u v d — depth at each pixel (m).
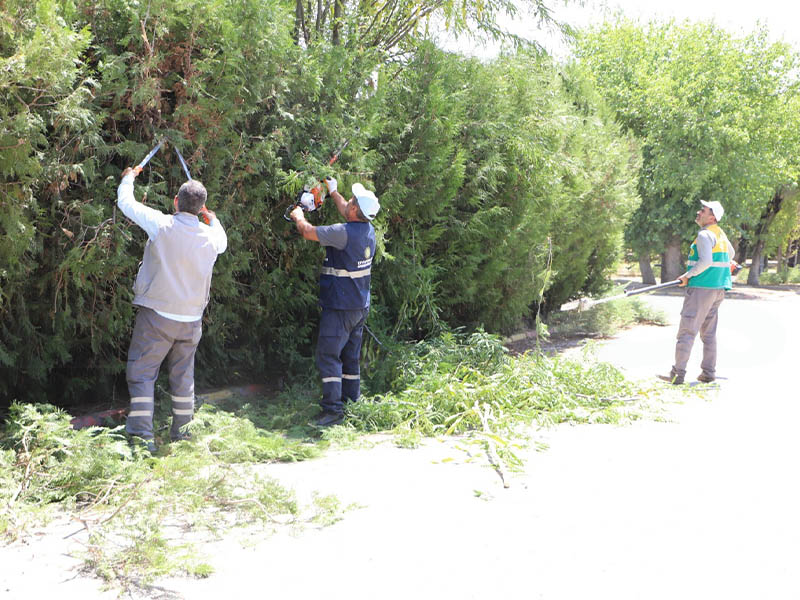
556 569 3.10
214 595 2.81
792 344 11.00
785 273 38.12
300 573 3.03
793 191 32.88
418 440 5.41
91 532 3.38
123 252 5.23
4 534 3.33
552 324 13.17
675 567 3.14
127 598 2.74
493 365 7.30
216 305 6.30
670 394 7.29
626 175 14.55
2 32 4.27
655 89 25.81
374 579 2.98
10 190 4.54
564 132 10.30
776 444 5.33
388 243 7.71
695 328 7.79
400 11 8.89
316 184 6.11
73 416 5.61
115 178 5.29
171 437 5.07
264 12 5.70
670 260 27.78
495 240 9.26
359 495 4.12
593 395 6.97
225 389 6.79
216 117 5.55
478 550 3.30
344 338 6.04
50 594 2.76
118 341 5.88
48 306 5.25
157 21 5.04
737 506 3.94
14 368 5.33
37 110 4.67
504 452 4.91
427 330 8.59
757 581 3.00
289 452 4.90
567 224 11.75
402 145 7.65
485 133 8.76
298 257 6.91
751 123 26.48
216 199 5.81
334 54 6.62
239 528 3.57
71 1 4.76
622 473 4.58
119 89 4.96
